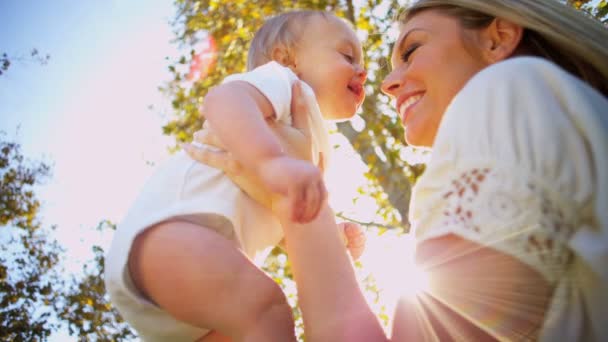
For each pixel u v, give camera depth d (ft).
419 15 5.83
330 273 4.51
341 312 4.33
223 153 5.11
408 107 5.75
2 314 43.21
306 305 4.46
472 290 3.63
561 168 3.44
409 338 3.91
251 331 4.42
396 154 27.17
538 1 5.10
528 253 3.40
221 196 4.98
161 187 5.11
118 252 4.82
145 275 4.75
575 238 3.33
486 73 4.05
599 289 3.28
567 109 3.60
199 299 4.52
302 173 4.10
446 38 5.51
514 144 3.60
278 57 7.18
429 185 3.98
